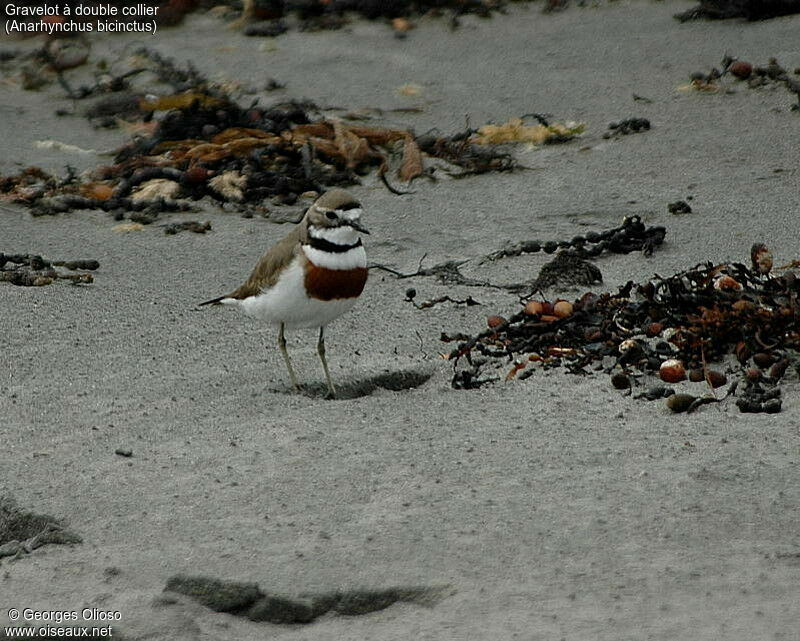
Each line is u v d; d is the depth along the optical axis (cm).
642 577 747
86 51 2162
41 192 1611
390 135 1698
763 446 901
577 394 1027
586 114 1792
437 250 1412
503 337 1139
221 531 832
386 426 981
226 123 1753
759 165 1573
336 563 784
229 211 1566
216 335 1195
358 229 1035
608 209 1491
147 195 1592
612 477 867
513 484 867
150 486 898
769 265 1167
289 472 906
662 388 1016
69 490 897
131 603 768
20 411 1030
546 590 743
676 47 2014
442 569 772
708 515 808
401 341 1168
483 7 2286
